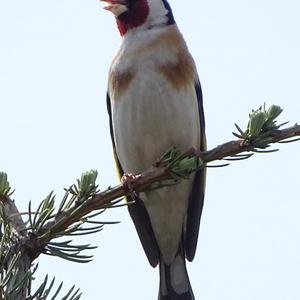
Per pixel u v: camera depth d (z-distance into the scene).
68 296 4.98
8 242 5.65
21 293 5.10
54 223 5.82
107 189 6.39
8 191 6.27
